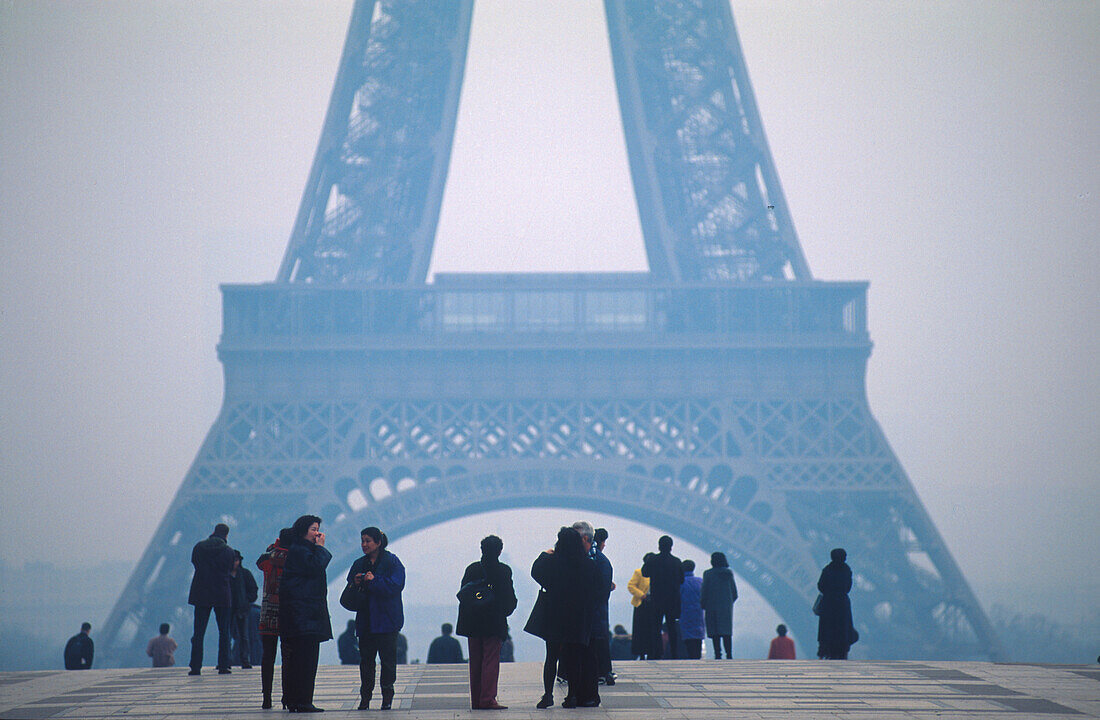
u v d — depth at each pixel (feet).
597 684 139.13
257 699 140.05
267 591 133.39
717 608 207.10
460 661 215.92
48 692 152.76
